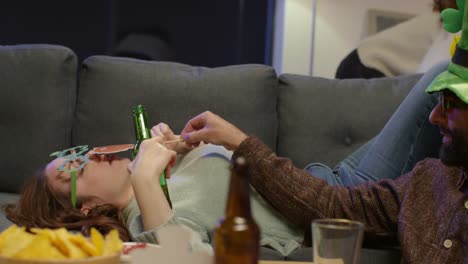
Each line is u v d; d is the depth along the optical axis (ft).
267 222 6.31
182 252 3.20
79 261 3.04
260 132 7.80
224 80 7.80
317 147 7.77
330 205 5.94
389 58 10.25
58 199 6.28
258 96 7.84
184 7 12.11
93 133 7.65
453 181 5.36
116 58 7.93
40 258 3.04
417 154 6.49
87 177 6.33
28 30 11.79
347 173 6.86
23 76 7.72
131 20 12.03
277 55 10.57
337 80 8.12
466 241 5.07
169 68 7.86
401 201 5.67
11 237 3.25
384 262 5.91
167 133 6.63
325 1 10.30
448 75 4.72
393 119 6.70
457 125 4.77
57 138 7.74
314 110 7.86
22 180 7.62
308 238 6.29
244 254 2.79
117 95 7.64
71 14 11.89
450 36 10.19
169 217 5.46
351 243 3.29
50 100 7.73
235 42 12.16
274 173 6.10
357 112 7.76
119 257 3.27
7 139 7.64
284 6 10.32
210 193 6.33
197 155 6.67
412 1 10.26
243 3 12.09
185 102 7.66
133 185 5.54
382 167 6.56
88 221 6.12
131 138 7.58
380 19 10.28
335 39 10.32
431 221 5.33
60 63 7.82
